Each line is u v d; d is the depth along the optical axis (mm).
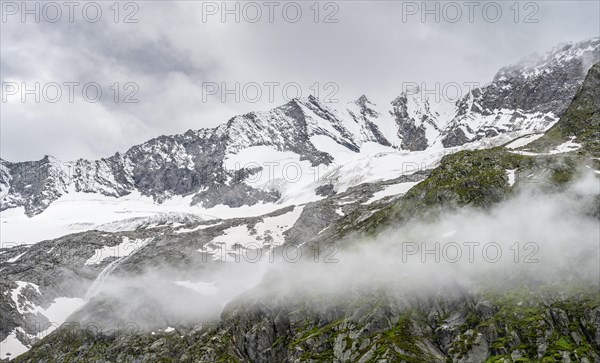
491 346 176375
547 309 180500
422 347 183250
